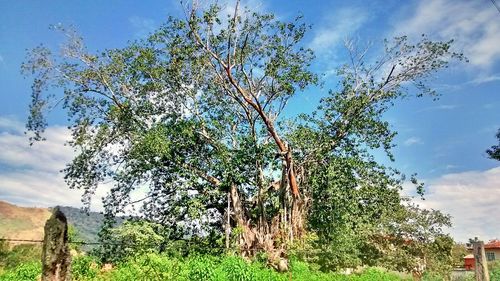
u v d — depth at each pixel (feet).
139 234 92.79
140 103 102.68
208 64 101.14
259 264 77.71
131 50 102.22
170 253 90.17
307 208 99.60
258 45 103.45
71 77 98.68
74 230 86.43
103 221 104.78
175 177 104.68
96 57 99.86
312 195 102.68
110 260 91.25
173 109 106.11
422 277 118.73
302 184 100.78
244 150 104.88
